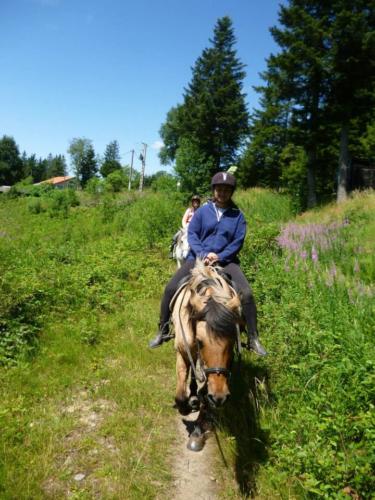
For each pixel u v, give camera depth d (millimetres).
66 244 16188
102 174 99438
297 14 21781
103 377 5633
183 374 4109
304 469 3561
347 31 20281
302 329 5043
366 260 10188
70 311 7582
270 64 23578
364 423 3475
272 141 36344
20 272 8703
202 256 4625
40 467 3785
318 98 23688
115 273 10383
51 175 146750
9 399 4848
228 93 45219
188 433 4598
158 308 8453
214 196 4844
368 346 4676
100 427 4512
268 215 21000
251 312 4250
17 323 6320
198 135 44375
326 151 26328
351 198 22047
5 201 41062
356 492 3193
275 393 4801
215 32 46906
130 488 3652
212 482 3859
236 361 5754
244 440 4305
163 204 19016
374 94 21359
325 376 4395
